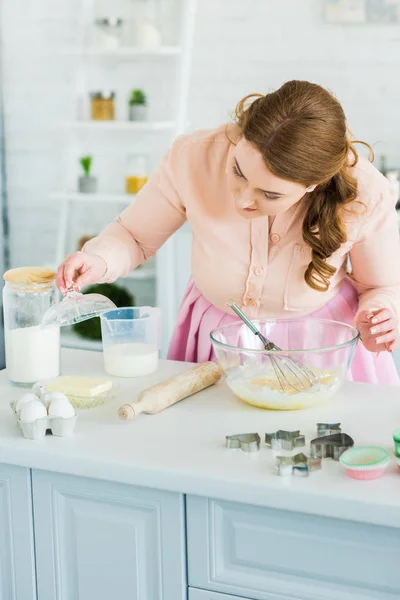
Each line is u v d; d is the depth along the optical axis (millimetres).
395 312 1835
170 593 1417
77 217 4625
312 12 4227
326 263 1771
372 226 1788
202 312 2016
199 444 1449
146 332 1835
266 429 1515
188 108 4520
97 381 1667
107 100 4309
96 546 1456
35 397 1550
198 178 1817
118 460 1385
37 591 1525
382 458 1309
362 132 4270
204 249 1867
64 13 4469
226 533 1358
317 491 1260
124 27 4273
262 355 1562
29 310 1753
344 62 4230
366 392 1700
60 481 1452
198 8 4375
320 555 1297
